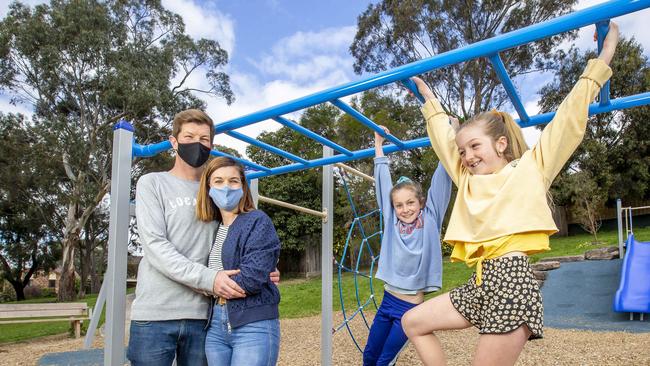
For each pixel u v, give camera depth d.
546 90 19.66
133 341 1.97
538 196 1.60
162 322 1.96
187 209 2.13
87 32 17.86
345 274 14.55
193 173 2.30
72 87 18.94
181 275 1.91
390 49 19.86
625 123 18.55
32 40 17.69
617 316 7.54
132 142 2.62
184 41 20.61
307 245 19.61
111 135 18.58
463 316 1.66
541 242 1.57
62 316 9.08
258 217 2.05
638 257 9.13
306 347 5.96
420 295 2.77
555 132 1.64
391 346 2.74
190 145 2.17
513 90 2.23
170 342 1.98
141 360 1.94
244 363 1.82
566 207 19.19
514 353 1.51
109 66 18.89
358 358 5.14
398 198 2.81
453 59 1.91
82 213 20.67
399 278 2.77
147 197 2.08
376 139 3.10
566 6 17.27
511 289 1.53
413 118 17.38
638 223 18.78
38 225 21.83
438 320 1.71
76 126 19.14
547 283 9.98
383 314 2.83
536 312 1.51
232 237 2.02
